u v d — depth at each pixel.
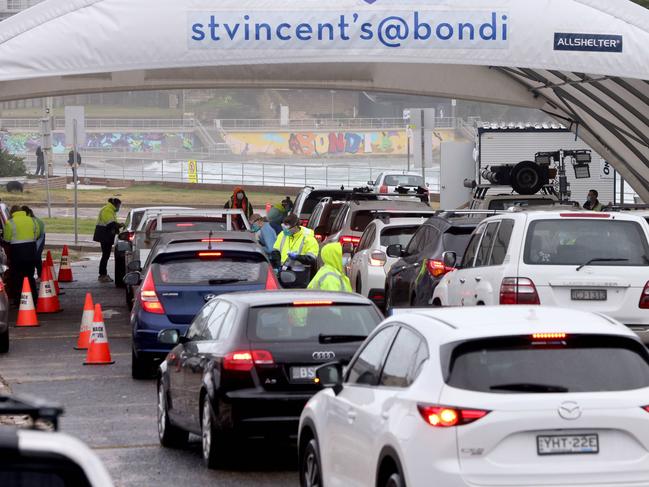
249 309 41.84
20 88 121.50
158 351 61.62
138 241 94.06
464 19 87.25
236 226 95.06
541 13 87.56
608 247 52.62
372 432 27.59
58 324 90.81
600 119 116.88
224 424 40.59
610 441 25.00
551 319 26.94
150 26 84.88
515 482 24.55
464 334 25.88
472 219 69.81
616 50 87.62
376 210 93.19
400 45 86.94
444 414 24.84
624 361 25.83
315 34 86.31
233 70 123.94
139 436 48.88
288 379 40.72
